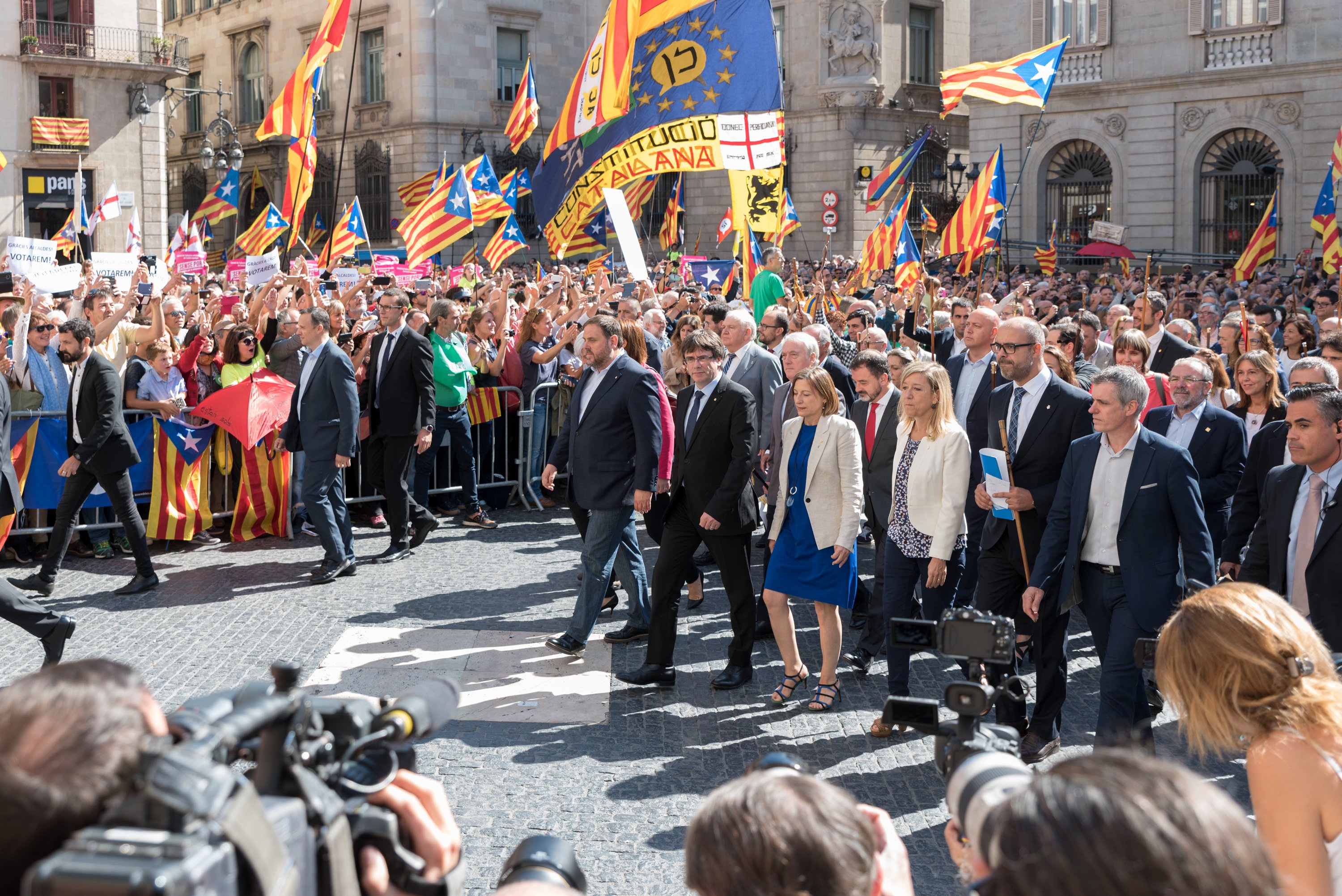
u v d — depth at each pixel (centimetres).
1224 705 254
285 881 120
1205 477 695
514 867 158
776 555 641
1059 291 2484
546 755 564
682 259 2133
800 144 4416
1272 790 245
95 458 820
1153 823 104
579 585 884
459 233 1590
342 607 813
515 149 1964
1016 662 620
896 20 4347
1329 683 253
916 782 539
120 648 716
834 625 636
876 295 2217
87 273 1405
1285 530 484
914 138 4416
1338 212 3102
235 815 116
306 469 883
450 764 552
